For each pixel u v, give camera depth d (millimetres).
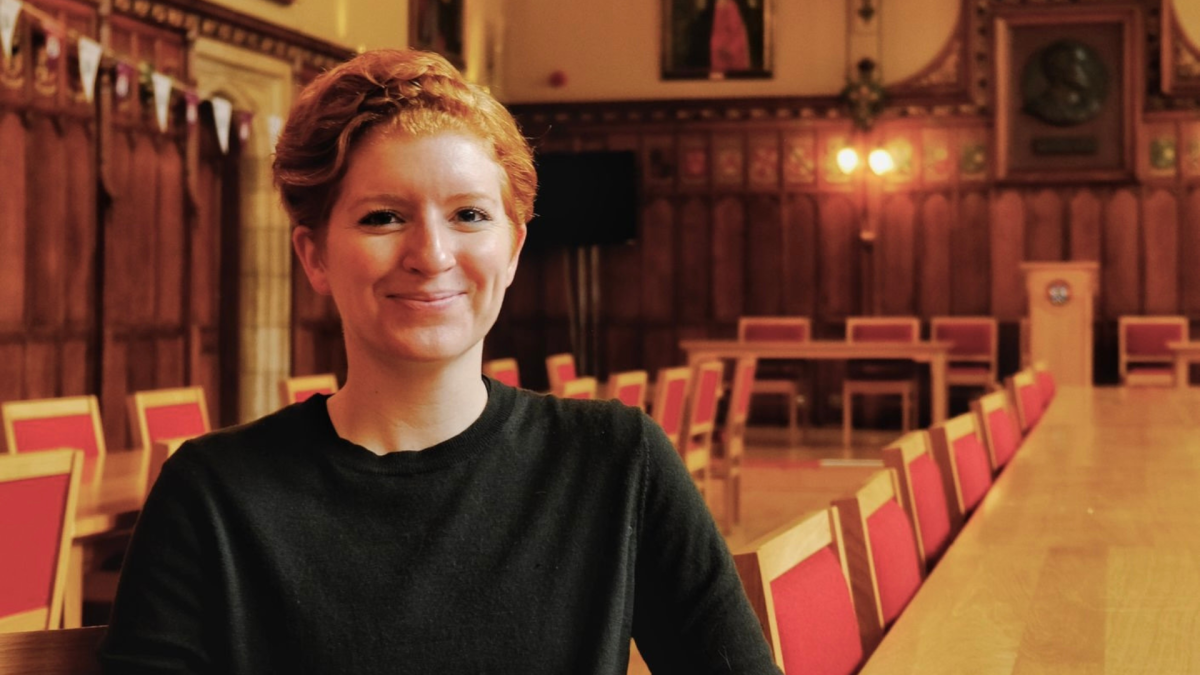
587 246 12875
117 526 3432
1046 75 12312
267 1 8945
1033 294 10117
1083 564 2512
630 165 12758
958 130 12500
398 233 1145
